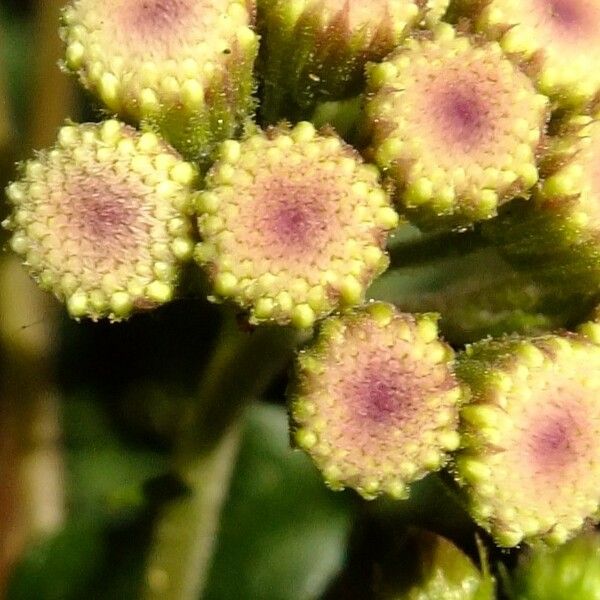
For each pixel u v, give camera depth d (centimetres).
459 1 5
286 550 6
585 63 5
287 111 5
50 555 6
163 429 6
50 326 6
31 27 7
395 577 5
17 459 6
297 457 6
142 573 6
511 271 5
